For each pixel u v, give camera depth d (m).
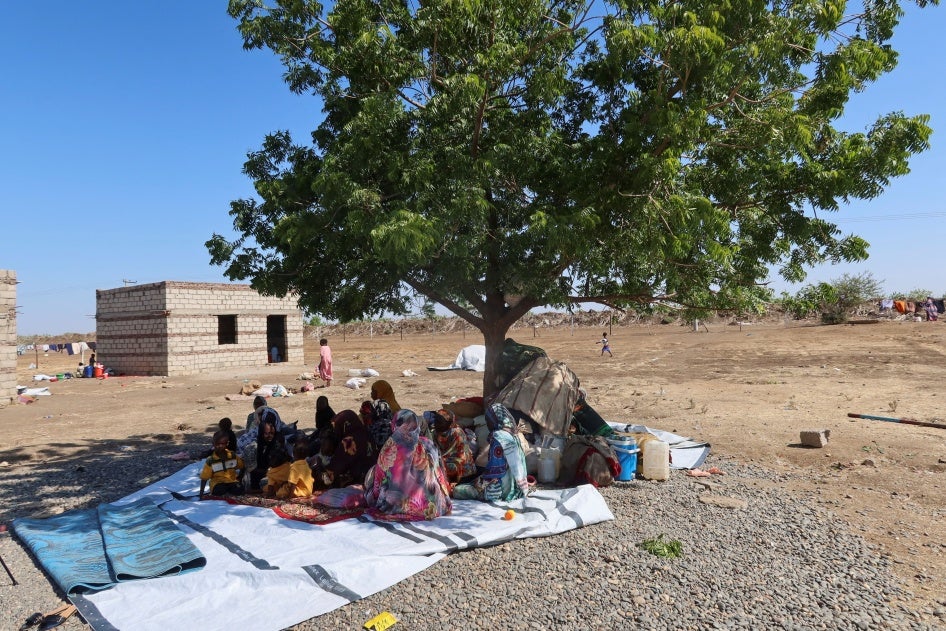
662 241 6.46
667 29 6.38
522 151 7.27
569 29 6.82
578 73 8.25
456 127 7.49
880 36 6.77
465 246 6.58
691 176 7.52
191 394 20.20
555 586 5.02
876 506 7.15
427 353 38.06
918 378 19.38
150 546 5.73
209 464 7.54
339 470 7.69
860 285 51.94
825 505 7.21
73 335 73.38
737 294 7.91
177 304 27.47
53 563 5.42
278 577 4.96
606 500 7.34
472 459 7.81
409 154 7.09
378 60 7.15
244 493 7.63
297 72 8.20
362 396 18.75
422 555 5.48
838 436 10.97
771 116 6.50
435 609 4.64
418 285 8.45
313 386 21.56
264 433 8.00
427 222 5.89
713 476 8.50
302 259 8.37
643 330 52.94
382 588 4.93
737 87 6.57
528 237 7.30
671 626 4.39
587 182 7.05
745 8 6.17
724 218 6.30
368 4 7.62
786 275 7.75
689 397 16.58
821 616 4.51
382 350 42.69
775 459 9.54
